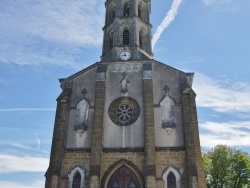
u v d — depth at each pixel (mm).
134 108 29031
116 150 26938
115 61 31656
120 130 27938
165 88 29672
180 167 25766
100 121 27750
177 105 28719
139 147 26969
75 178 26359
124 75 30859
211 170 50625
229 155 51281
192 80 30328
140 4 38750
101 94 29172
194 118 27672
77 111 29438
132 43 34375
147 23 37625
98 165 25719
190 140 26062
